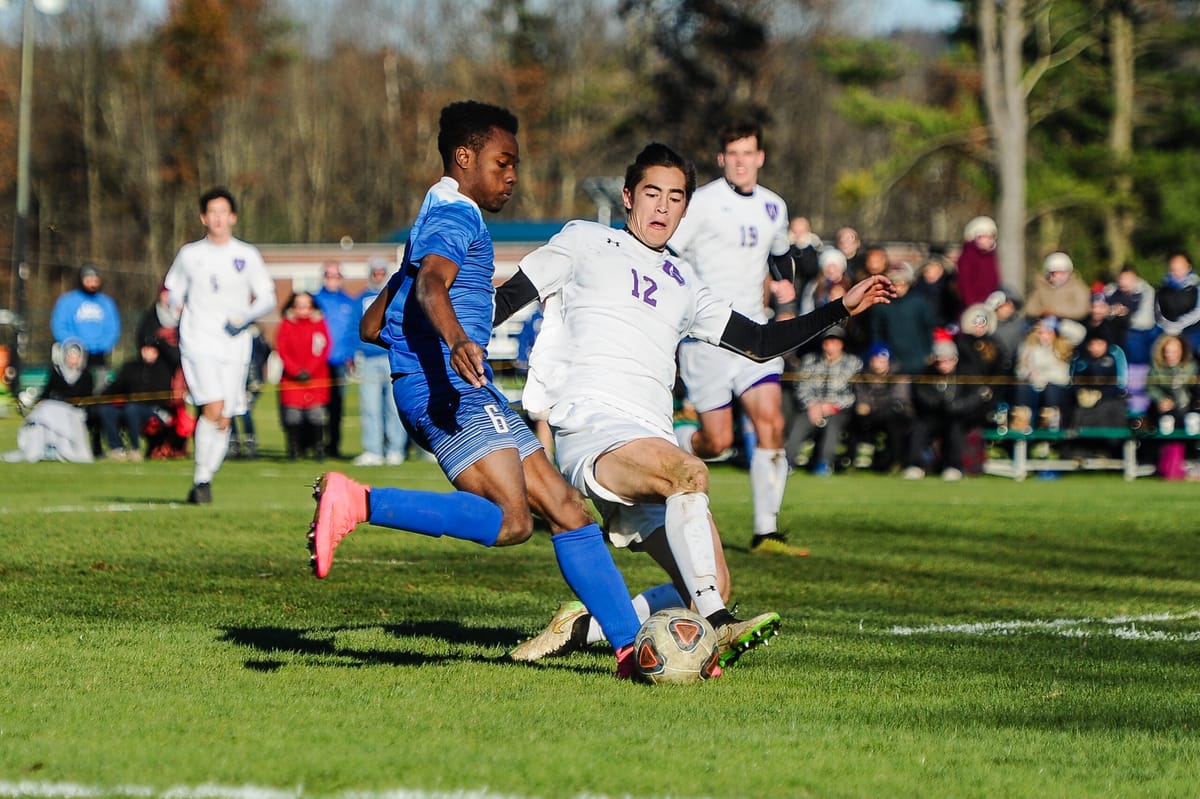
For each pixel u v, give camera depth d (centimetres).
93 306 7019
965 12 14338
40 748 1482
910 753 1548
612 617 1967
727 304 2191
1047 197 14962
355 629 2369
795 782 1408
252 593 2777
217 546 3469
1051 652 2305
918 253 8488
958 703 1847
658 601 2128
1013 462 6538
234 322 4409
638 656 1930
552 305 2148
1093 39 15212
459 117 2070
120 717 1642
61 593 2703
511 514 1930
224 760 1437
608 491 2064
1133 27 15412
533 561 3388
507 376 5697
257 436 8769
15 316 10262
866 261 6084
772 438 3622
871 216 19162
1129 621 2697
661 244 2161
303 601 2689
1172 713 1808
